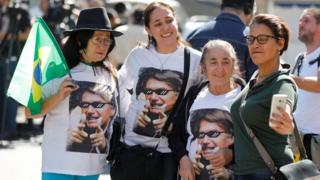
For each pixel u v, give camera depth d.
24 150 19.19
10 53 20.06
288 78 8.80
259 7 24.33
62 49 10.22
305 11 11.87
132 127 10.45
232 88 9.99
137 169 10.31
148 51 10.45
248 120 8.80
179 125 10.31
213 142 9.86
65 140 9.97
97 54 10.11
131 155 10.33
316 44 11.75
